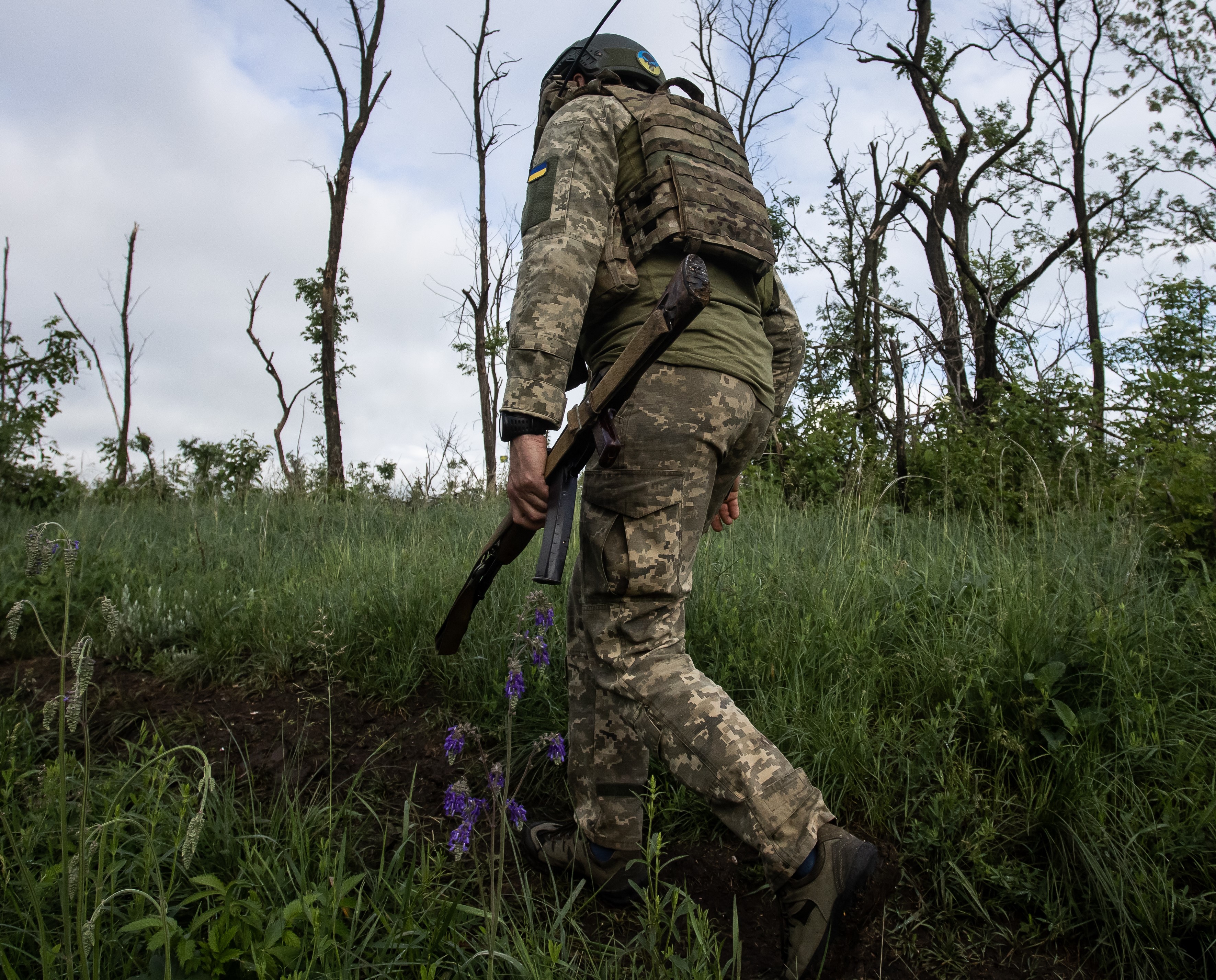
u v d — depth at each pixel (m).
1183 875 1.67
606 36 1.87
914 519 4.38
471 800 1.32
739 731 1.41
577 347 1.76
